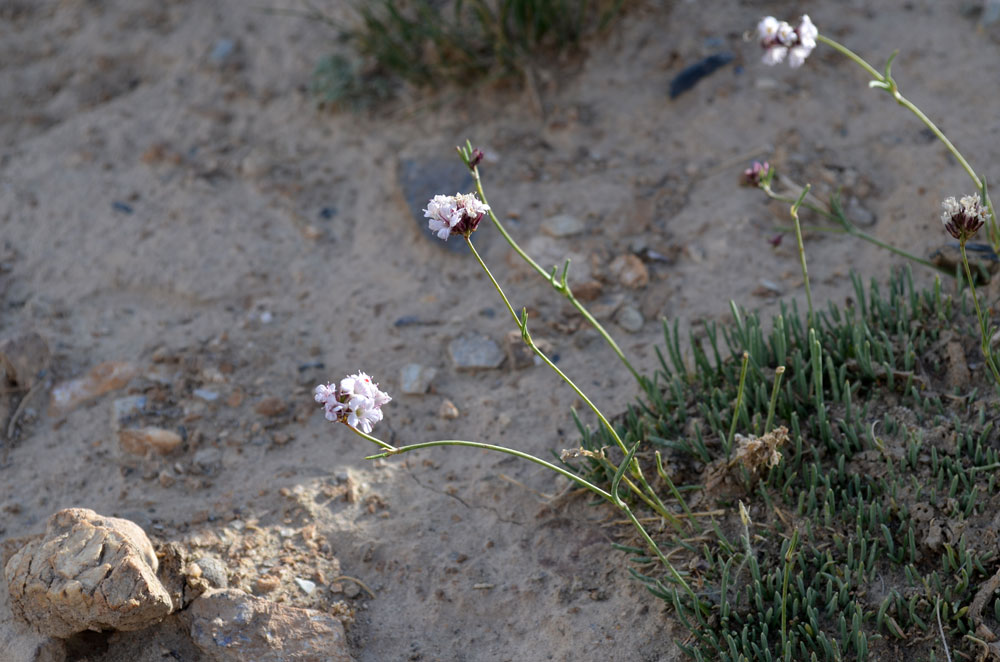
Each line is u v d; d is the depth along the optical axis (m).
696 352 0.64
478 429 0.66
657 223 0.72
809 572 0.59
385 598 0.62
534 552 0.62
